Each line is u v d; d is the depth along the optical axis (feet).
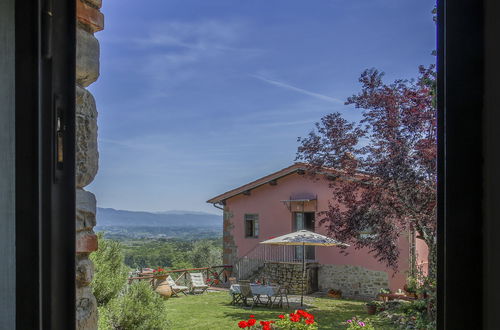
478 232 1.80
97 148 4.36
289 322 19.75
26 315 2.52
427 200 20.80
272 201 44.47
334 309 31.83
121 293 15.61
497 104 1.78
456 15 1.86
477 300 1.79
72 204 2.75
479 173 1.81
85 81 4.22
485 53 1.82
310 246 41.78
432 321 21.45
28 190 2.55
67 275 2.70
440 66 1.97
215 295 39.75
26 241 2.54
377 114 22.62
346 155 25.05
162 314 16.28
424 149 20.67
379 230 24.12
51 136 2.62
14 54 2.71
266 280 42.52
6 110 2.74
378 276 36.35
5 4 2.72
